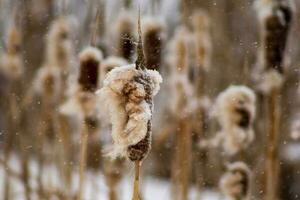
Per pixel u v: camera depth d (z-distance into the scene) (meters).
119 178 2.81
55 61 2.97
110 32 3.04
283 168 5.77
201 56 3.08
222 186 2.80
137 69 1.90
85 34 3.32
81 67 2.54
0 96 3.40
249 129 2.71
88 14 3.17
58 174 3.00
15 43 3.14
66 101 2.86
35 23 3.54
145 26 2.73
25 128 3.29
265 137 3.02
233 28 3.75
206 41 3.12
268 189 2.82
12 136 3.01
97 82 2.54
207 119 3.09
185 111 2.99
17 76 3.17
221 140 3.03
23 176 2.90
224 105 2.71
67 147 2.93
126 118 1.89
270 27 2.68
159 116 4.44
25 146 3.02
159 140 3.48
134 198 1.90
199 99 3.05
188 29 3.13
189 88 3.03
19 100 3.20
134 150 1.89
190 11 3.32
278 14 2.68
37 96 3.36
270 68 2.70
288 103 3.64
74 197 2.88
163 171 4.42
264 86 2.76
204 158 3.21
